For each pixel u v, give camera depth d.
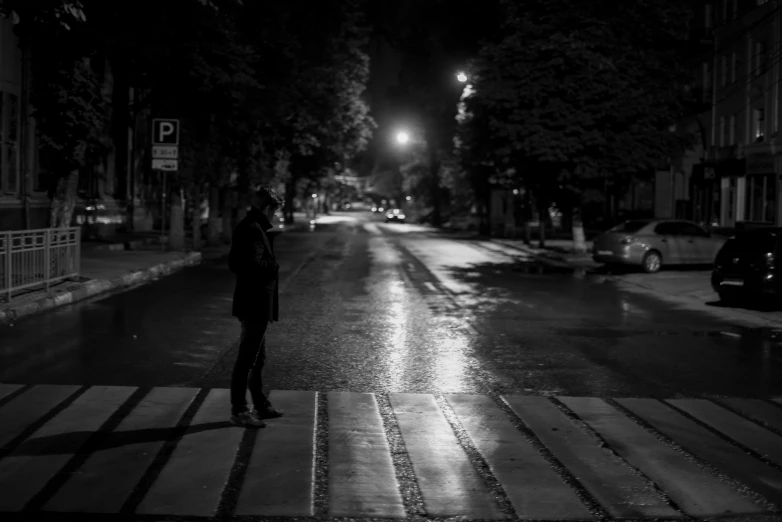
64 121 17.78
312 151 47.31
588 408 8.32
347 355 10.98
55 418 7.48
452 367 10.34
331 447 6.83
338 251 34.78
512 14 30.81
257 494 5.70
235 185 39.62
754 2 35.31
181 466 6.21
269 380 9.37
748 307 17.08
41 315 14.04
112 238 32.66
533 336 12.96
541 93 29.81
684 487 6.04
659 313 16.06
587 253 33.56
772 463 6.70
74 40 17.78
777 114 33.31
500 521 5.36
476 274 24.59
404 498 5.71
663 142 30.97
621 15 29.84
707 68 39.81
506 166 33.06
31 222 26.62
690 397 8.97
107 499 5.55
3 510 5.34
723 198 38.19
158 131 26.12
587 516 5.47
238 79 24.16
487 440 7.12
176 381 9.14
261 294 7.17
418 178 80.94
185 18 22.27
